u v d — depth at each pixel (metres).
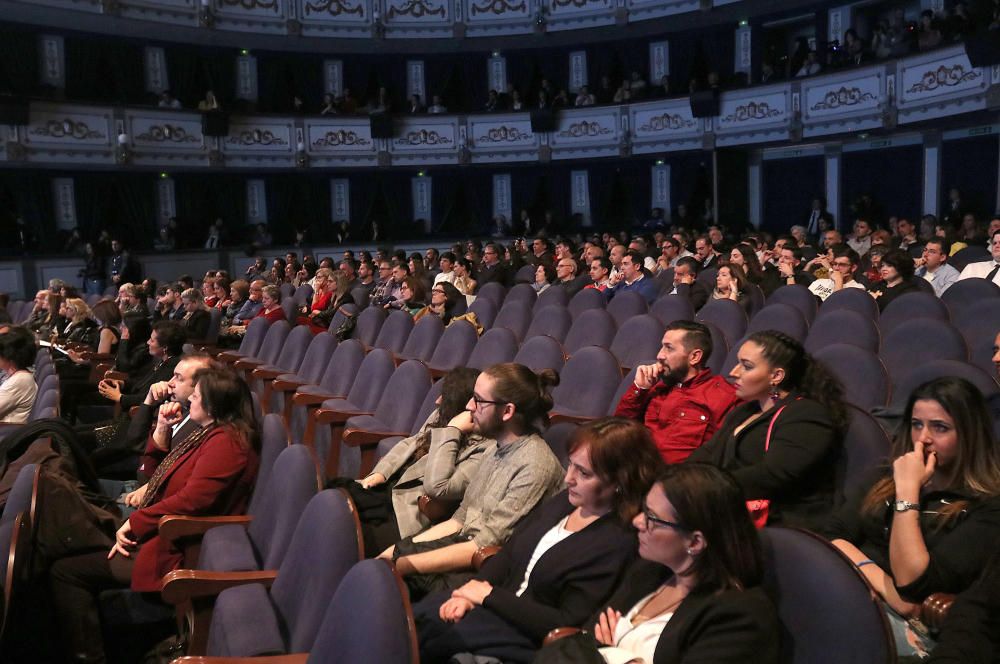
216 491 2.73
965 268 5.50
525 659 1.94
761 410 2.58
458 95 16.22
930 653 1.71
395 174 16.34
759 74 14.08
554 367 4.18
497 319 6.11
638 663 1.63
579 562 1.95
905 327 3.90
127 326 5.46
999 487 1.92
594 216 15.84
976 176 11.77
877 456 2.33
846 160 13.34
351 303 8.07
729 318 4.95
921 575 1.87
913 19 12.41
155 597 2.78
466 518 2.53
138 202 14.62
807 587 1.53
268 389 5.31
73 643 2.61
